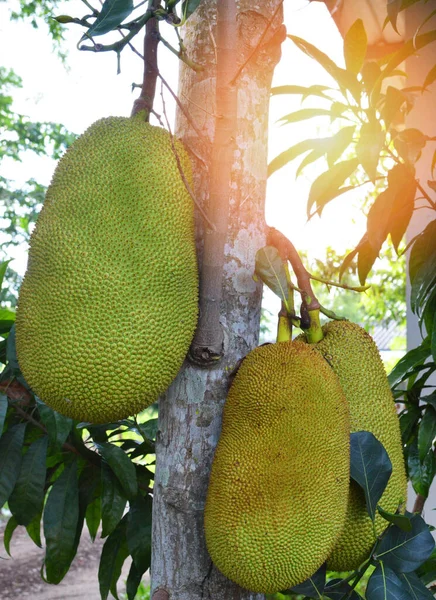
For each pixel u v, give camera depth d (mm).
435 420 2152
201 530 1513
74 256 1455
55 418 1922
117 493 2041
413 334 3977
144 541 2018
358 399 1645
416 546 1513
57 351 1418
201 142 1646
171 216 1555
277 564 1327
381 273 8812
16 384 2082
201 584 1496
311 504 1363
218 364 1566
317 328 1731
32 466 2014
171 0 1349
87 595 6145
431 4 3893
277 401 1452
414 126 3797
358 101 2205
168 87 1373
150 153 1583
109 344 1404
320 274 7594
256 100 1669
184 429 1550
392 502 1609
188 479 1526
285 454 1385
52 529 1995
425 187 3734
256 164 1664
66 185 1573
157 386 1483
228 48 1414
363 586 4418
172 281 1508
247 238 1637
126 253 1467
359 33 2105
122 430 2309
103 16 1313
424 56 3836
